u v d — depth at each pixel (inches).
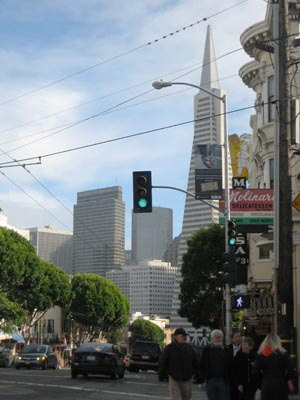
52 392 716.7
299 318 1053.8
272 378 374.3
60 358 2667.3
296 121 812.0
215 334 438.0
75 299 3400.6
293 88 1051.9
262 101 1273.4
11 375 1014.4
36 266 2293.3
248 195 1006.4
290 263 691.4
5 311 2206.0
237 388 430.6
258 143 1347.2
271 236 1140.5
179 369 446.9
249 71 1331.2
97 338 3909.9
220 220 1061.8
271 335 387.5
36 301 2420.0
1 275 2160.4
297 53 1072.2
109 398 665.0
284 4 719.1
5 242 2176.4
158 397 690.8
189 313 1909.4
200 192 1030.4
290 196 703.1
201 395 724.7
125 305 3673.7
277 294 697.0
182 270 1964.8
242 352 432.5
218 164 1037.8
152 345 1514.5
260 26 1255.5
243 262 1127.6
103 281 3499.0
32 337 3289.9
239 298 960.3
